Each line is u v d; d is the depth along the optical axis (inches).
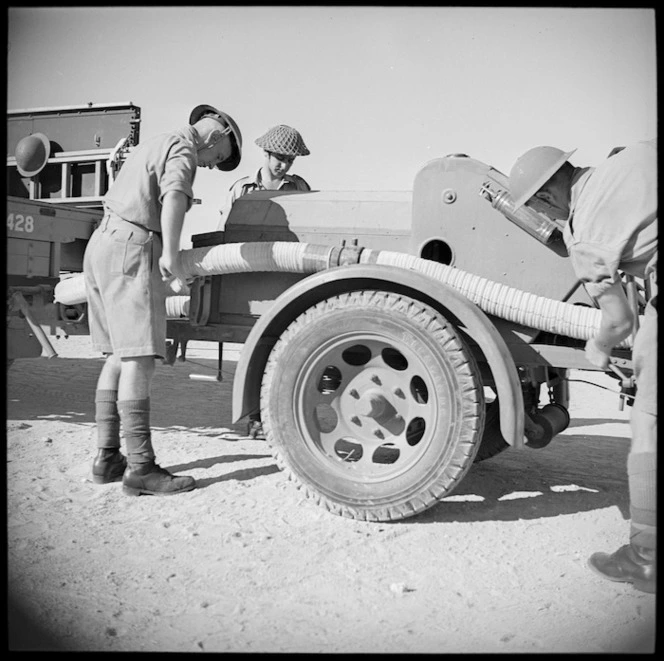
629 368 140.6
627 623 96.4
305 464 135.3
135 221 148.7
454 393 128.4
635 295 148.3
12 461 170.1
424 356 129.6
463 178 152.2
